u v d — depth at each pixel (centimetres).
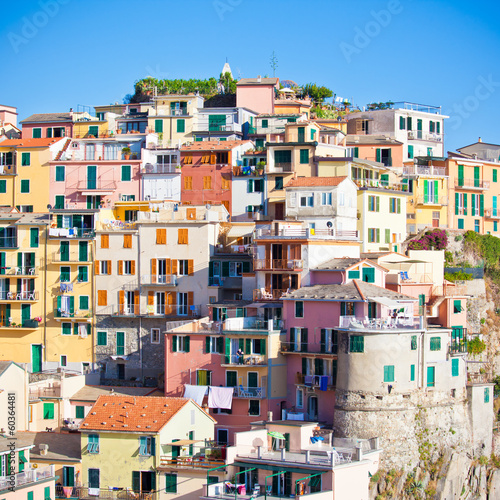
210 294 10875
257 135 13612
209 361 9738
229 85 15962
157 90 15988
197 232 10988
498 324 11769
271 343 9450
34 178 12812
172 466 8212
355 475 7844
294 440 8288
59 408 9806
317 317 9450
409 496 8638
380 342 8700
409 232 12938
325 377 9162
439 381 9181
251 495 7806
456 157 13725
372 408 8625
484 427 9669
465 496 9356
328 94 16500
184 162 12569
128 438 8412
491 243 12750
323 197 10969
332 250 10288
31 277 11500
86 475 8506
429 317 10006
